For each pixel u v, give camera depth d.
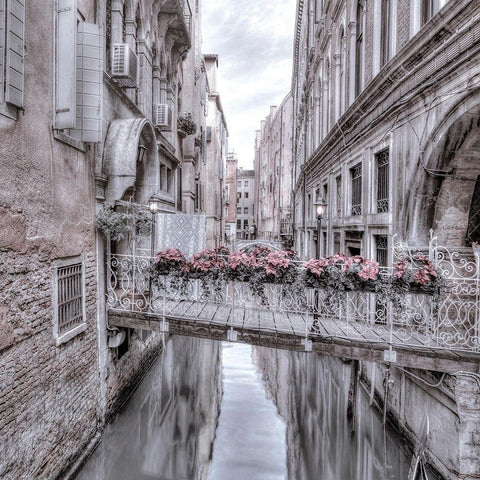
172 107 13.66
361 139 9.46
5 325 4.34
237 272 6.82
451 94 5.37
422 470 5.52
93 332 6.76
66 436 5.69
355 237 10.13
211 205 26.77
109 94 7.84
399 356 5.69
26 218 4.79
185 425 8.27
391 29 7.80
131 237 8.51
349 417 7.71
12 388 4.45
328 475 6.56
